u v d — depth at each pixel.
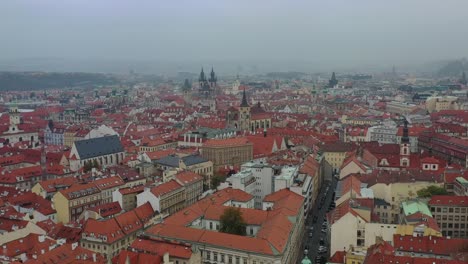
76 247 195.25
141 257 183.62
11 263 174.62
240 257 198.50
